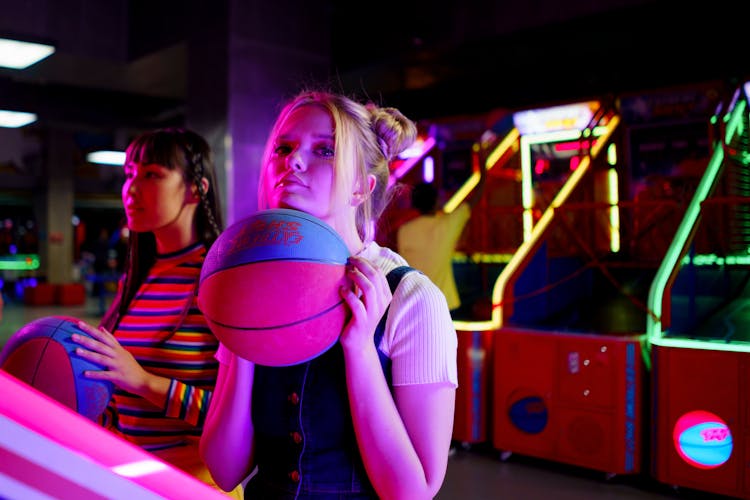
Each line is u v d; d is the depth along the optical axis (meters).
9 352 1.23
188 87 7.13
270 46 6.95
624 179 6.12
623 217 6.11
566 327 4.61
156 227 1.54
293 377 1.00
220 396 1.08
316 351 0.87
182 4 7.25
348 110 1.04
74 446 0.67
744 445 3.62
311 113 1.02
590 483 4.10
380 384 0.91
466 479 4.17
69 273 16.84
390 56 7.09
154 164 1.52
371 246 1.10
